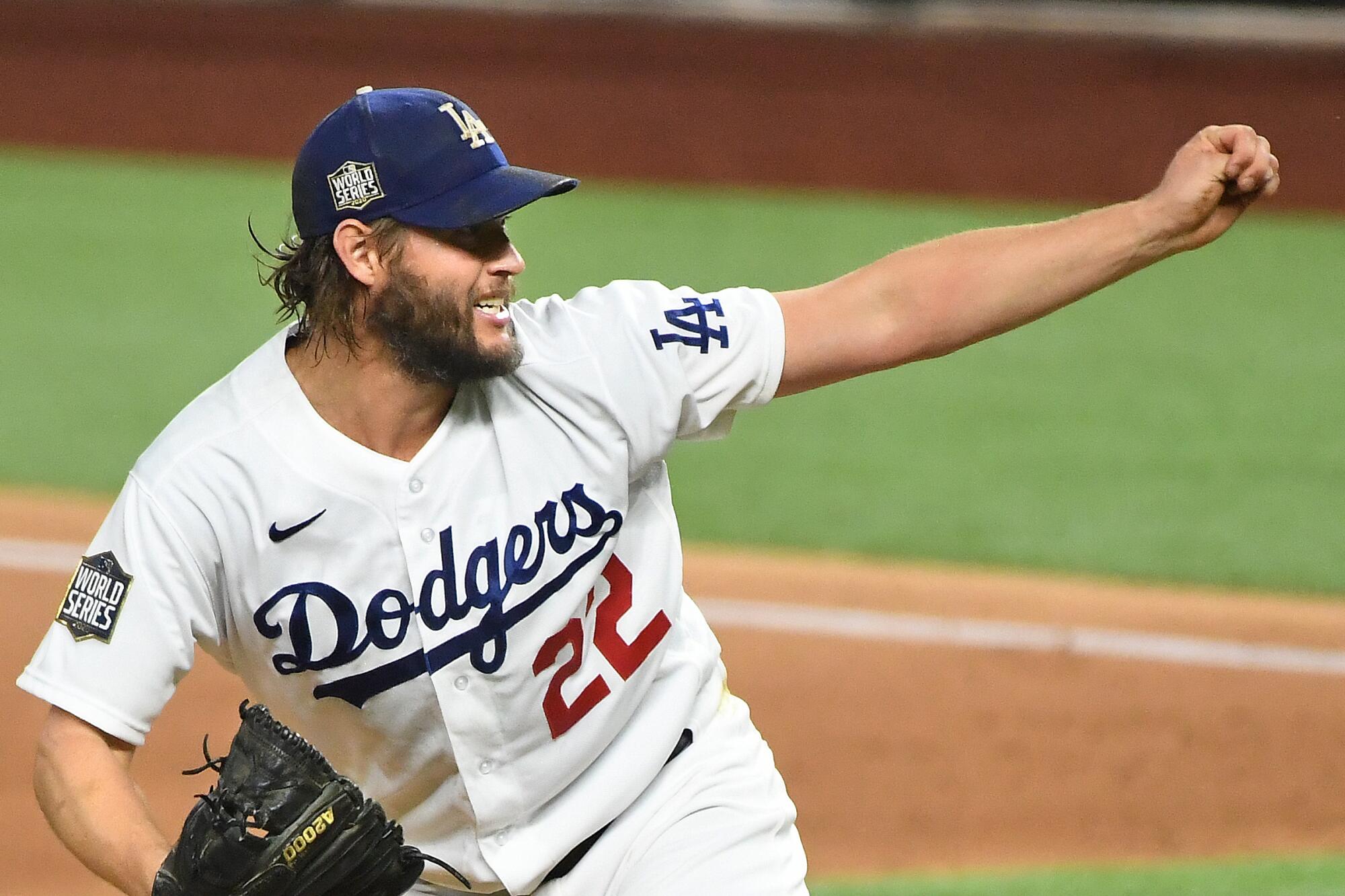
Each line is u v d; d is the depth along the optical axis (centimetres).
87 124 8088
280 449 1026
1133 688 2522
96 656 1018
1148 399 4181
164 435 1050
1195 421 3994
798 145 7519
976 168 7300
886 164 7375
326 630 1044
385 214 988
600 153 7712
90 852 993
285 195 6919
